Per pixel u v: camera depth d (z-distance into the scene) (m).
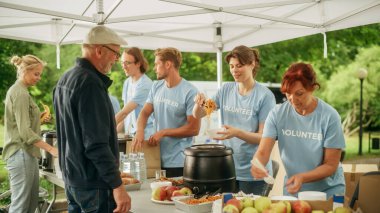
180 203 2.18
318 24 4.07
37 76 3.58
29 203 3.55
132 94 3.87
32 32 4.58
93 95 2.02
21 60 3.55
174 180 2.71
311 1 3.91
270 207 1.83
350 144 12.40
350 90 12.65
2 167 7.82
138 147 3.14
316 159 2.33
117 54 2.21
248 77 2.88
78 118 2.05
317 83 2.25
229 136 2.72
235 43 4.94
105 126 2.04
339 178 2.39
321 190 2.36
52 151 3.33
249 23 4.67
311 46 12.91
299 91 2.22
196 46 5.15
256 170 2.18
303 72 2.21
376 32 12.80
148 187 2.83
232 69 2.87
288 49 12.98
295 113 2.38
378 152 11.80
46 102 11.01
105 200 2.10
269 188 2.91
